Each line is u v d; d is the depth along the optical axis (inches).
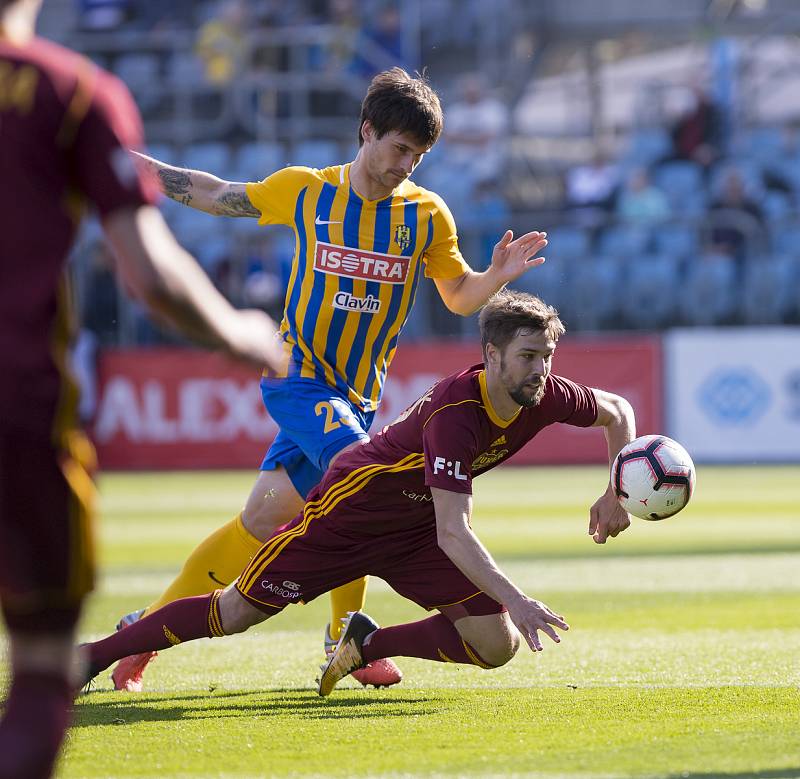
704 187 2596.0
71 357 324.8
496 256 681.6
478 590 569.9
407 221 681.0
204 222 2357.3
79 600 331.0
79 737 507.5
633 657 692.7
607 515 611.8
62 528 321.1
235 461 2308.1
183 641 586.9
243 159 2630.4
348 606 664.4
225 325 322.7
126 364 2292.1
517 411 543.8
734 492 1850.4
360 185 675.4
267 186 687.1
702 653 700.0
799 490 1867.6
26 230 310.0
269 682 642.8
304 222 680.4
